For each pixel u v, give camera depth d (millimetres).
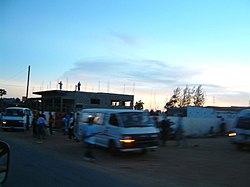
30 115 33531
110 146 16000
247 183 10031
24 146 18469
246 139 17547
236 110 56938
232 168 12617
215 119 31016
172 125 25328
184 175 11211
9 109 31109
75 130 20906
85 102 54000
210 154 16656
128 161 14281
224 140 25516
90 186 8742
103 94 56219
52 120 27938
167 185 9555
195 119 29406
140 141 15234
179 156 15875
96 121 17531
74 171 11070
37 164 12141
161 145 20500
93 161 14070
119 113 15938
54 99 54250
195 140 25422
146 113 16609
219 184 9875
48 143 20891
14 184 8602
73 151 17234
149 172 11695
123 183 9469
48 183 8867
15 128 30031
